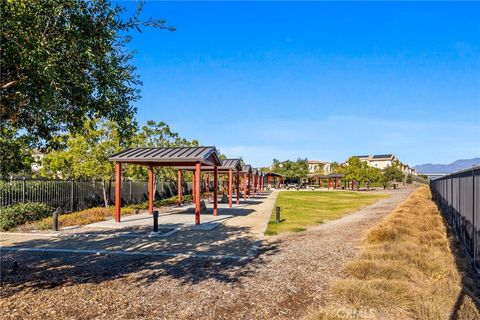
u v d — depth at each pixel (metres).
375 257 8.03
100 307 5.25
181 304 5.43
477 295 5.89
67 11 4.01
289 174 76.44
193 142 34.00
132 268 7.64
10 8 3.63
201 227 14.11
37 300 5.50
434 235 10.87
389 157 127.75
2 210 13.93
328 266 7.70
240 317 4.99
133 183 26.17
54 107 4.78
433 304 5.21
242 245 10.41
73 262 8.21
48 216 15.83
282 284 6.45
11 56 3.69
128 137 5.78
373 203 28.33
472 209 8.27
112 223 15.23
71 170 20.23
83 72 4.51
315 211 21.52
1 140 5.25
